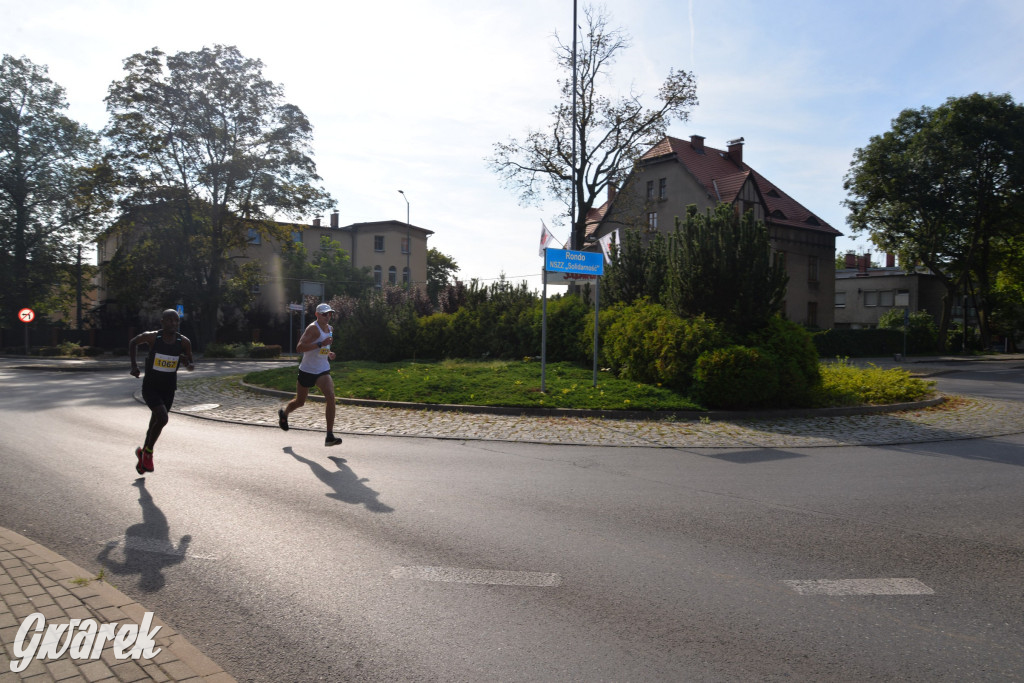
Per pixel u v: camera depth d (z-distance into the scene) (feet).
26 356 129.18
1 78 145.38
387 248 203.51
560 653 10.73
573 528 17.39
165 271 125.59
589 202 104.22
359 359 67.46
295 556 15.06
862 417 39.50
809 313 152.56
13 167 145.59
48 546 15.52
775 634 11.49
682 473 24.20
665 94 99.86
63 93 151.94
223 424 34.78
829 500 20.52
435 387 44.29
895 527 17.75
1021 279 181.98
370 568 14.39
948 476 24.11
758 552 15.69
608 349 49.44
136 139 120.57
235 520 17.70
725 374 39.27
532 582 13.73
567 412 37.76
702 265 45.34
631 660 10.52
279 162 127.65
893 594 13.32
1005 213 147.64
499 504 19.61
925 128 150.30
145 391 22.70
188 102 121.19
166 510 18.54
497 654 10.68
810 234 152.25
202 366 94.12
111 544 15.71
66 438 30.30
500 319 62.90
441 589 13.32
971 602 12.96
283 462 25.13
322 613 12.17
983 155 145.28
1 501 19.36
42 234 149.59
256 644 10.97
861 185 157.99
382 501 19.72
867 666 10.39
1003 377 82.89
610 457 27.07
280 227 131.64
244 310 150.71
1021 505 20.11
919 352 155.53
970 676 10.09
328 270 175.11
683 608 12.53
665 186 145.59
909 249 165.78
